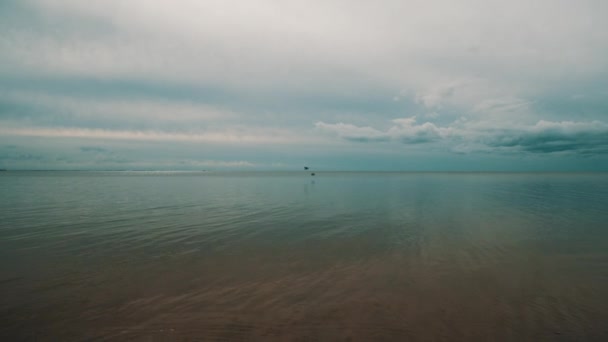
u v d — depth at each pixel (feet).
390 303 23.15
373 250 37.37
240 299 23.95
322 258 34.27
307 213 67.00
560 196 101.91
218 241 42.01
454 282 27.12
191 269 30.71
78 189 139.13
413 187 157.58
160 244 40.34
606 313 21.49
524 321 20.53
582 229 48.21
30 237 43.57
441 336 18.89
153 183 204.13
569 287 25.85
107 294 24.81
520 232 46.50
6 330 19.57
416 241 41.60
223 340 18.58
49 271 29.89
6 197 99.25
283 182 224.12
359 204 83.30
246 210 71.87
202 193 120.16
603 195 104.27
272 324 20.29
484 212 66.95
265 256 35.04
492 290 25.36
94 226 51.72
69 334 19.24
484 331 19.39
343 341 18.43
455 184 186.29
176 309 22.36
